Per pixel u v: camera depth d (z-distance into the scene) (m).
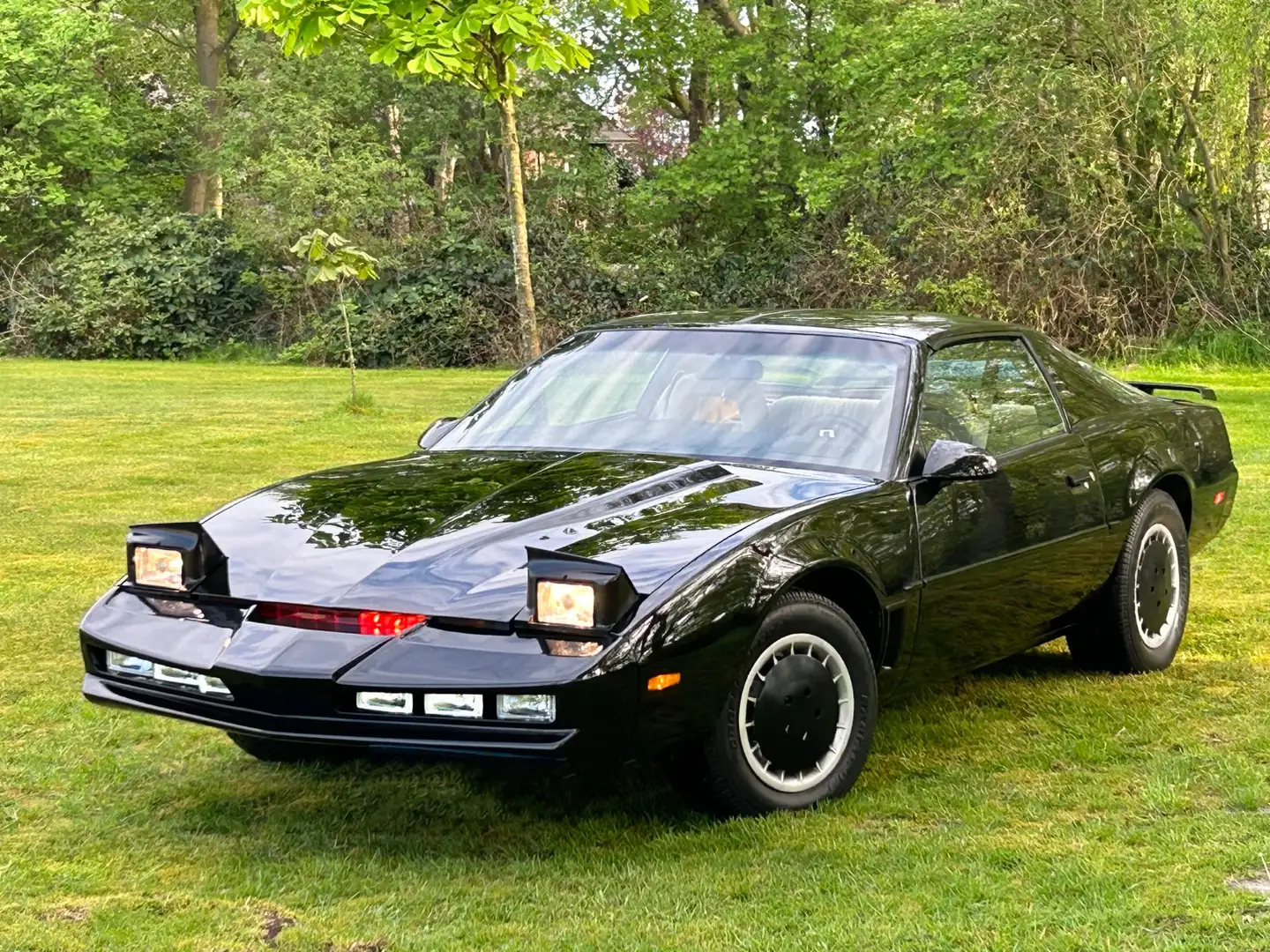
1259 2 21.05
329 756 4.55
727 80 30.73
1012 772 4.26
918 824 3.81
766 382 4.61
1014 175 22.19
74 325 28.70
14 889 3.42
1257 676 5.34
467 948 3.04
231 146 31.02
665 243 30.25
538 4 9.71
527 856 3.67
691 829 3.76
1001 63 22.83
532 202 30.95
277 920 3.23
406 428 14.73
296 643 3.53
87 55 34.62
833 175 26.45
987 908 3.17
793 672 3.82
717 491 4.00
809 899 3.26
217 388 20.86
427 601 3.50
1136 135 22.59
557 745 3.32
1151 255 22.59
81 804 4.12
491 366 27.66
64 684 5.40
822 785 3.93
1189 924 3.03
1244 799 3.87
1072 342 22.16
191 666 3.60
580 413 4.76
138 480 11.07
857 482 4.17
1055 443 5.00
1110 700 5.05
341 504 4.11
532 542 3.68
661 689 3.43
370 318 27.69
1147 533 5.38
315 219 28.75
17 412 16.78
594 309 27.95
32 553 8.16
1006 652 4.82
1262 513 8.92
